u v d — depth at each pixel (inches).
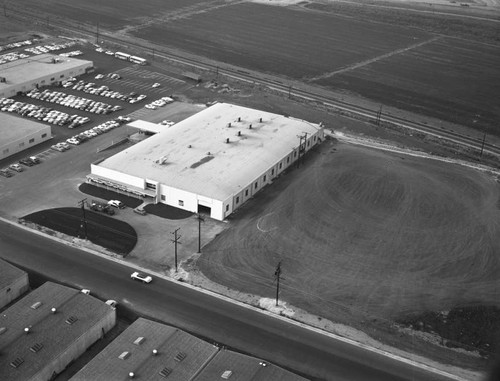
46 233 4094.5
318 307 3486.7
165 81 7662.4
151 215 4419.3
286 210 4586.6
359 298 3590.1
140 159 4916.3
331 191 4928.6
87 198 4608.8
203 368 2790.4
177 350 2869.1
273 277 3752.5
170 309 3398.1
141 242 4060.0
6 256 3796.8
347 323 3363.7
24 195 4603.8
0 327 2938.0
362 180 5147.6
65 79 7372.1
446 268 3951.8
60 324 2997.0
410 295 3644.2
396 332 3309.5
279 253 4020.7
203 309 3417.8
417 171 5452.8
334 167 5383.9
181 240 4116.6
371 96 7726.4
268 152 5206.7
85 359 2952.8
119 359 2783.0
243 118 5900.6
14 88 6707.7
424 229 4431.6
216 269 3804.1
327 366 3019.2
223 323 3304.6
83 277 3636.8
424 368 3041.3
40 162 5172.2
